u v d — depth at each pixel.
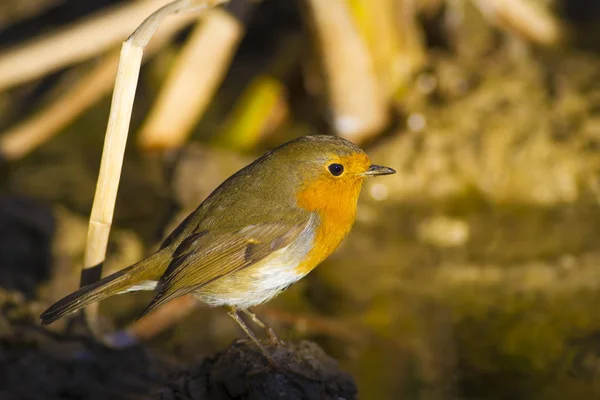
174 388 7.37
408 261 11.72
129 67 7.87
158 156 13.41
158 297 7.44
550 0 15.52
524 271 11.38
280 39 15.25
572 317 10.38
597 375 9.30
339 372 7.43
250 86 14.20
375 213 12.68
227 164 12.86
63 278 11.04
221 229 7.79
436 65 13.85
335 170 7.94
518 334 10.12
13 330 9.20
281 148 8.14
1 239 11.66
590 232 12.17
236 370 7.20
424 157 13.02
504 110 13.29
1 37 15.85
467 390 9.16
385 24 13.46
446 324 10.38
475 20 14.17
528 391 9.10
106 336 9.60
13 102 15.11
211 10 12.90
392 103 13.62
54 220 11.99
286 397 6.96
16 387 8.52
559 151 12.90
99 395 8.48
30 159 14.29
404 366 9.62
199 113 13.40
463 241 12.14
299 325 10.38
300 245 7.90
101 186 8.12
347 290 11.12
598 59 14.41
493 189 12.88
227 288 7.82
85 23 11.30
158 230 12.29
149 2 11.27
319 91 13.68
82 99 13.38
